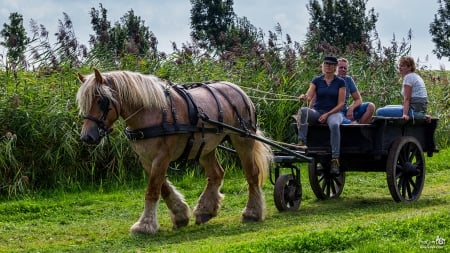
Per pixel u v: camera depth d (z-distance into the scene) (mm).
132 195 12727
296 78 16625
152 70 15039
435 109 18984
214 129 9734
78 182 13148
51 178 13102
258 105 15570
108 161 13664
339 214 10453
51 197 12531
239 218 10516
